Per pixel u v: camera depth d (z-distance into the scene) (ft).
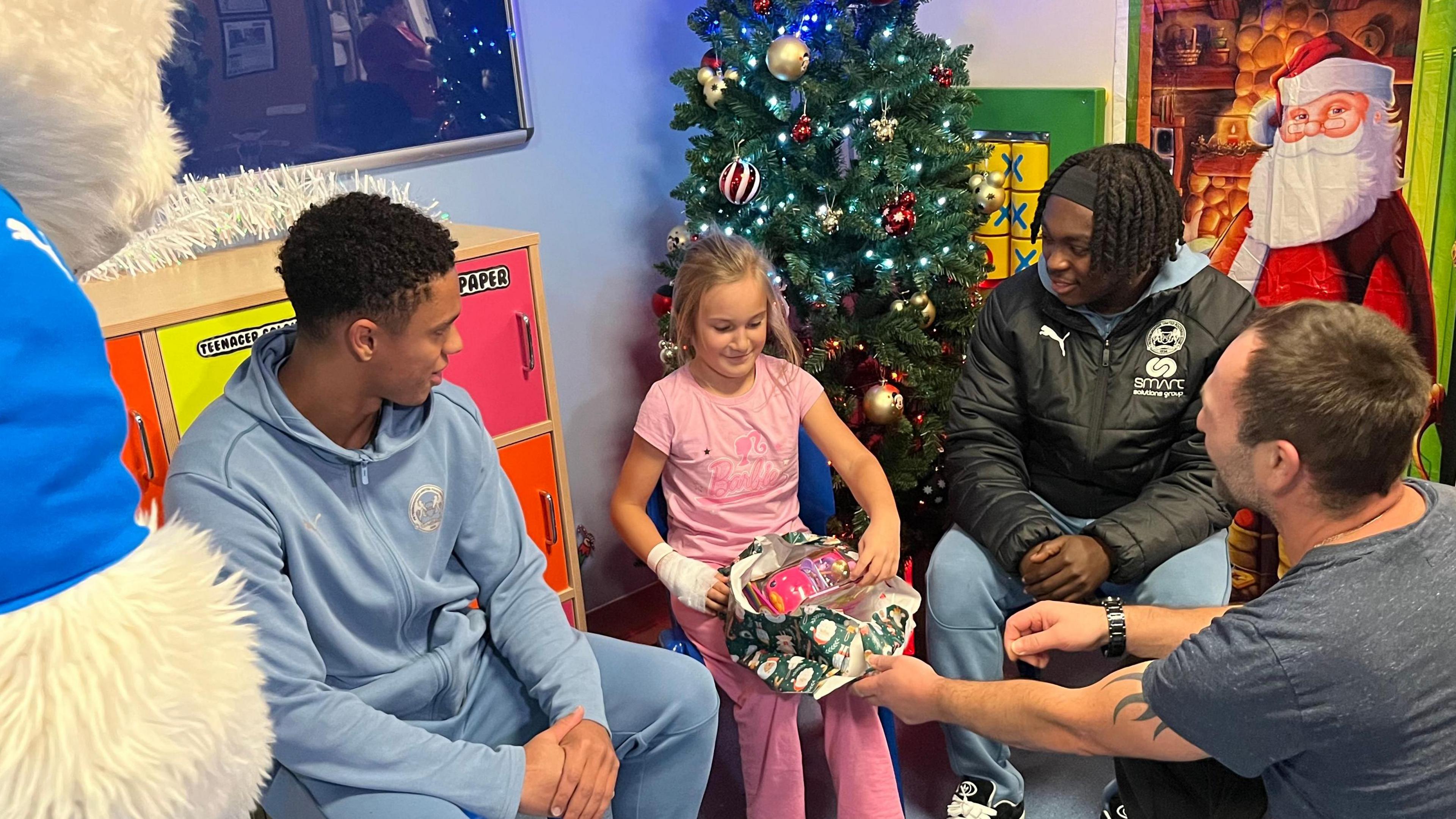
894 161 7.25
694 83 7.50
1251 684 3.53
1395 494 3.64
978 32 8.92
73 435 1.88
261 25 6.49
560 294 8.41
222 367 5.29
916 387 7.85
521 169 7.97
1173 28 7.61
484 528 4.97
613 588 9.18
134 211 2.22
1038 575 5.77
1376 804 3.49
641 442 6.34
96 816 1.79
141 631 1.87
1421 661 3.34
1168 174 5.91
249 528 4.08
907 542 8.73
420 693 4.65
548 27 7.89
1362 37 6.70
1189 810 4.50
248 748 2.12
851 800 5.63
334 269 4.00
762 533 6.37
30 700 1.73
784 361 6.64
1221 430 3.85
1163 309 6.10
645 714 4.99
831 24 7.29
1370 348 3.51
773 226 7.45
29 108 1.93
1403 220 6.77
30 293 1.84
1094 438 6.24
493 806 4.20
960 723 4.75
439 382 4.60
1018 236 8.87
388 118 7.16
